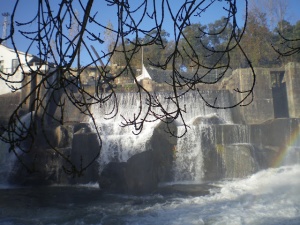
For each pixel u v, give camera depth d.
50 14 2.91
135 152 23.55
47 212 13.57
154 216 12.52
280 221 11.12
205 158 22.80
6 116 31.00
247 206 13.42
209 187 18.84
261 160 22.80
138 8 3.13
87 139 23.78
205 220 11.57
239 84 29.86
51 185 22.55
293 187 16.97
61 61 2.87
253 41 44.78
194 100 30.05
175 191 17.81
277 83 32.62
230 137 24.14
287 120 25.48
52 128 25.73
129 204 14.85
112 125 27.12
